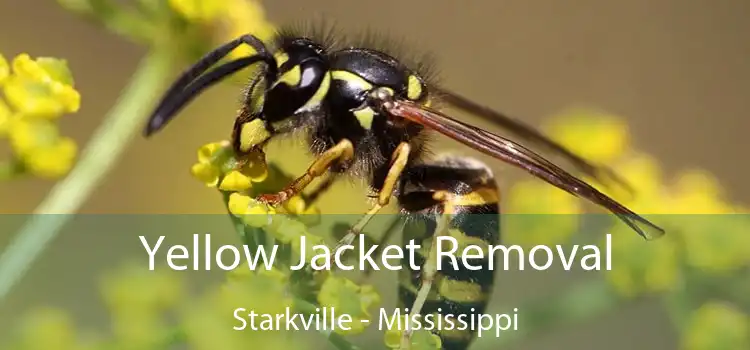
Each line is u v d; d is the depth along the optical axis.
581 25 0.14
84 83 0.12
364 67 0.08
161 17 0.08
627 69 0.14
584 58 0.14
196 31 0.08
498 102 0.14
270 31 0.08
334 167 0.08
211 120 0.11
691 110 0.14
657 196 0.09
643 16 0.14
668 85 0.14
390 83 0.08
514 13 0.14
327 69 0.08
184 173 0.11
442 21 0.14
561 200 0.09
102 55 0.12
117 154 0.08
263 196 0.08
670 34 0.14
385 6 0.13
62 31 0.12
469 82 0.13
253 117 0.08
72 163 0.08
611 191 0.09
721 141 0.14
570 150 0.09
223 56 0.08
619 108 0.14
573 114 0.09
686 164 0.13
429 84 0.08
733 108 0.14
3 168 0.07
